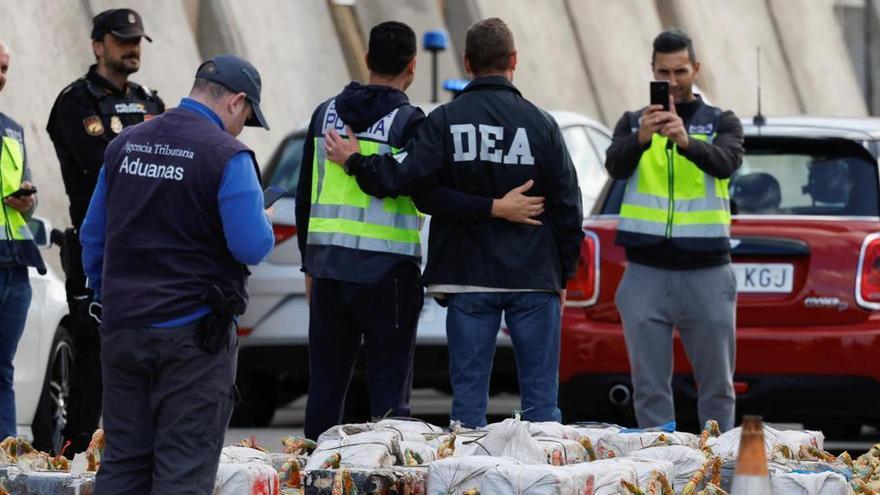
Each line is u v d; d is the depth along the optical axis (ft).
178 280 45.21
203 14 162.30
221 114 46.65
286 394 111.86
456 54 196.54
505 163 63.36
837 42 280.10
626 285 71.97
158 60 149.18
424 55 189.57
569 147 106.22
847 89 277.85
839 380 78.07
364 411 104.73
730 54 249.34
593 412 82.12
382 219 63.82
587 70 218.18
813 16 275.18
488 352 64.39
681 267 71.00
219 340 45.34
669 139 69.97
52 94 135.44
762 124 82.99
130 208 45.68
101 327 46.11
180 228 45.34
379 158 62.90
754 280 79.05
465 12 197.98
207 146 45.50
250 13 167.12
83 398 75.15
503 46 63.87
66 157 74.13
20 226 73.20
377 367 64.59
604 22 225.35
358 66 180.96
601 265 80.59
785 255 78.79
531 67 204.74
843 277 78.43
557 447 52.47
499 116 63.52
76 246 74.18
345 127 63.82
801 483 49.49
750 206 81.20
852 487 52.60
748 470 38.65
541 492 45.83
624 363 79.77
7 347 73.20
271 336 94.99
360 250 63.67
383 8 187.83
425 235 92.17
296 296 95.09
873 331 77.92
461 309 64.28
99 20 74.18
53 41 138.10
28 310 80.23
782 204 81.05
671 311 71.41
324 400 65.26
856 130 82.53
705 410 72.38
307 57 173.37
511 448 51.08
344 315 64.69
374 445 51.37
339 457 50.52
